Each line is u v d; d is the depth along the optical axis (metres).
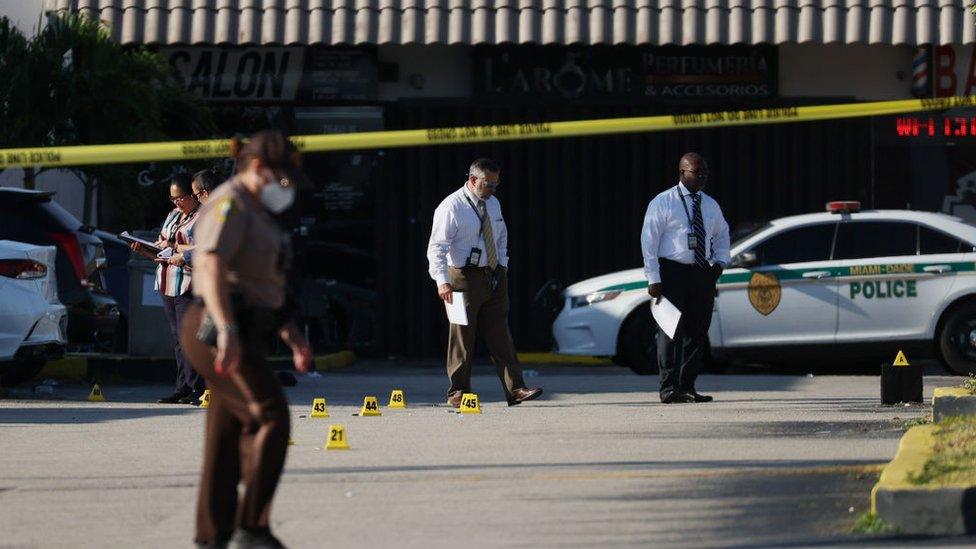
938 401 37.72
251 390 23.12
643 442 38.25
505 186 82.81
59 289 61.06
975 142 82.88
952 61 82.44
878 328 64.44
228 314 22.78
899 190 83.19
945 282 64.38
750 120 37.03
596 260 82.88
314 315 82.56
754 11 78.25
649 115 81.81
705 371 71.56
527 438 39.34
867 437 38.88
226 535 24.05
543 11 78.19
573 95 81.56
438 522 27.16
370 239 82.81
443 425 43.03
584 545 25.00
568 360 79.31
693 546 24.88
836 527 26.47
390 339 82.75
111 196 78.88
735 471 32.75
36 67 68.94
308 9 77.94
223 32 77.19
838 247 65.00
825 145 83.44
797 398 51.59
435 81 82.12
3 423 44.41
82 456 36.47
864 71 83.12
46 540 26.02
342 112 81.56
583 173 82.75
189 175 50.97
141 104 71.19
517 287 82.88
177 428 42.94
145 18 77.00
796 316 64.56
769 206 83.12
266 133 23.42
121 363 64.00
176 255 50.69
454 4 77.88
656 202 49.19
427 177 82.50
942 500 25.84
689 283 49.06
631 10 78.38
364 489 30.84
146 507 29.22
